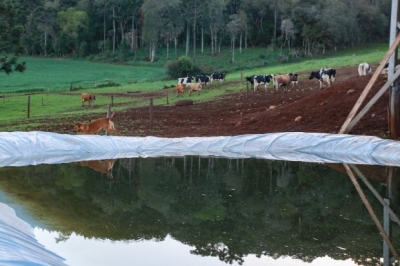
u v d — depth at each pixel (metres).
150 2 84.50
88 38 97.62
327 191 12.09
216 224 9.72
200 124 22.38
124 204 11.07
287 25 81.69
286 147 16.98
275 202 11.29
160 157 16.81
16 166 15.11
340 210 10.56
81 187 12.68
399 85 16.08
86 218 9.99
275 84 31.72
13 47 38.50
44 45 98.44
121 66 80.06
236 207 10.90
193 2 80.94
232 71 62.12
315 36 79.62
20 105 33.19
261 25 92.50
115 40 100.75
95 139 17.59
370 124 17.72
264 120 21.09
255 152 17.23
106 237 8.86
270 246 8.43
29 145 16.66
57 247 8.22
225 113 25.14
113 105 31.77
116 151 17.48
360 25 92.25
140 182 13.28
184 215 10.30
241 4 95.06
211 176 13.95
